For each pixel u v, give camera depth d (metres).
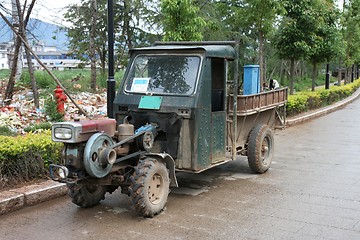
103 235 4.74
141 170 5.10
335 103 19.84
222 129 6.46
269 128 7.63
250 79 7.68
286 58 15.67
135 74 6.34
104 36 20.52
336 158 8.70
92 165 4.78
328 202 5.86
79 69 25.70
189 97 5.75
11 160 5.98
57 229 4.92
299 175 7.35
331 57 18.28
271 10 12.64
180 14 9.50
